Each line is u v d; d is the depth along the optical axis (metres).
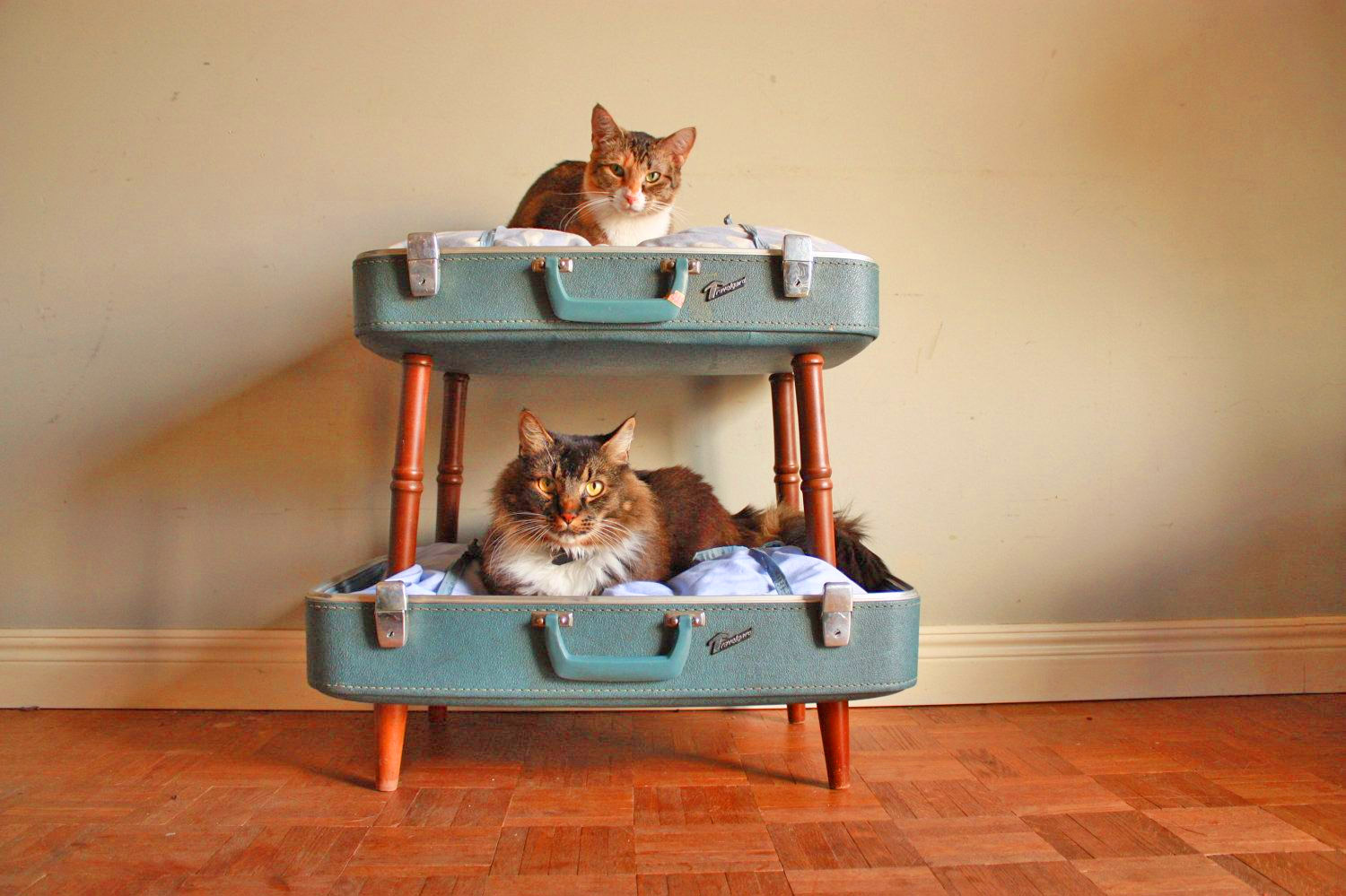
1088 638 1.78
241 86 1.70
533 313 1.24
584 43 1.72
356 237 1.72
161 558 1.72
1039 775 1.36
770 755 1.45
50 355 1.70
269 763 1.41
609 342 1.26
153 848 1.10
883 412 1.77
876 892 0.99
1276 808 1.23
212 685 1.71
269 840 1.12
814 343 1.29
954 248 1.76
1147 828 1.16
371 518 1.74
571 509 1.29
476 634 1.21
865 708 1.74
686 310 1.24
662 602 1.20
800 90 1.74
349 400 1.73
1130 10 1.76
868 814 1.21
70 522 1.71
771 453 1.77
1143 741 1.53
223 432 1.72
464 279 1.23
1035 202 1.77
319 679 1.23
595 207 1.55
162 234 1.70
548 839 1.13
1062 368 1.78
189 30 1.69
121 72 1.69
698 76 1.73
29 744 1.50
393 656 1.22
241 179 1.71
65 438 1.71
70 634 1.71
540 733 1.57
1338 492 1.79
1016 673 1.77
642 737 1.54
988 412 1.78
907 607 1.25
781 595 1.22
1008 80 1.76
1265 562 1.78
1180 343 1.78
